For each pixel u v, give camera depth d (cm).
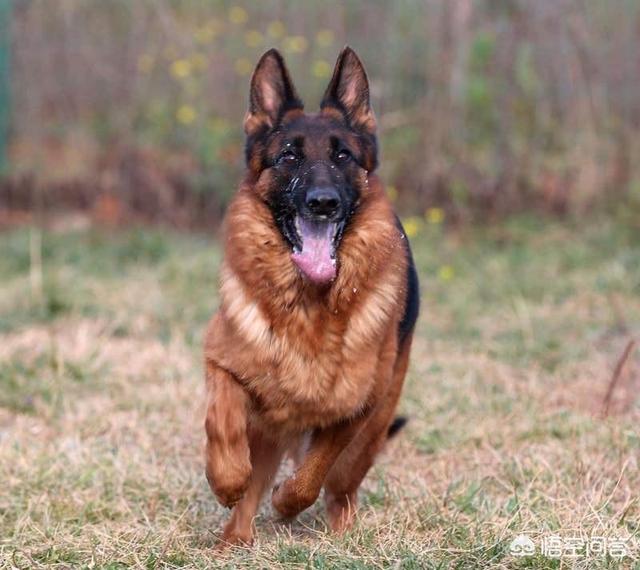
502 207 1669
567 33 1634
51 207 1755
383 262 634
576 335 1110
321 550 594
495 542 593
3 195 1764
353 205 650
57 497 695
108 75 1752
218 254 1497
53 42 1752
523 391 930
